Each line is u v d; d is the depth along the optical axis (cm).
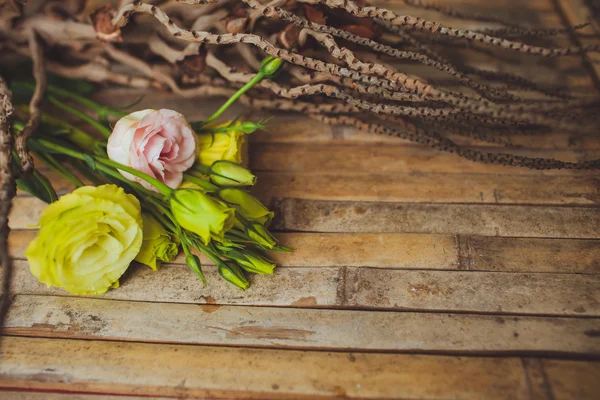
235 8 54
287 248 50
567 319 47
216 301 49
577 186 55
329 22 53
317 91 50
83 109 62
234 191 48
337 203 54
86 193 47
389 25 55
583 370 44
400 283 49
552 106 54
